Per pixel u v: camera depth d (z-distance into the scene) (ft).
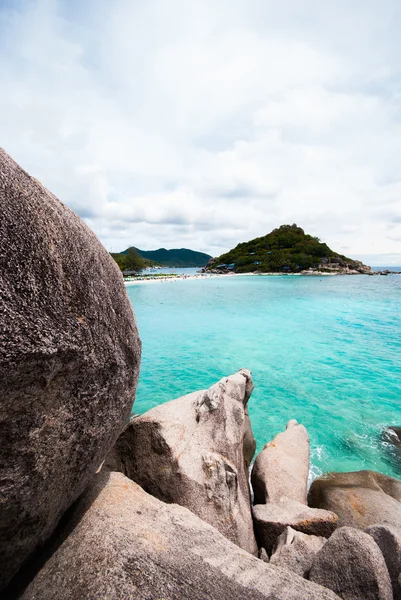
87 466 7.16
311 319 75.77
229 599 6.16
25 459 5.00
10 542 5.64
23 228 4.80
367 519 14.83
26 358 4.46
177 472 13.38
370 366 43.29
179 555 6.97
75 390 5.83
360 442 25.27
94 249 7.02
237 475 13.76
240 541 12.11
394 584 8.83
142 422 14.99
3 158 5.12
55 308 5.16
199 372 41.42
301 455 19.75
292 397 33.99
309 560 10.31
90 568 6.16
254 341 56.34
